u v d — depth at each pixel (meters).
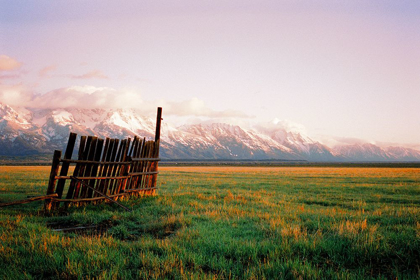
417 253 5.88
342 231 7.19
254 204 13.30
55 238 6.49
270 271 5.00
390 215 10.50
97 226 8.58
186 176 37.59
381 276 5.04
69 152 10.31
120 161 12.39
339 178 34.25
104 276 4.58
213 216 9.82
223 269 5.11
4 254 5.46
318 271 5.06
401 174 44.25
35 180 25.06
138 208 11.23
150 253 5.70
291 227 7.70
